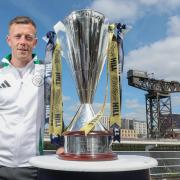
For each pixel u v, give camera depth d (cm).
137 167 177
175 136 4862
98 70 227
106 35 231
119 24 232
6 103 258
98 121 208
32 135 256
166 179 838
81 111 219
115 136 221
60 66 236
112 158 198
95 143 199
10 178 256
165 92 5078
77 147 200
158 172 827
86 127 201
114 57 227
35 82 261
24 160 255
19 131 253
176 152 867
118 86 224
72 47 229
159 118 4953
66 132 209
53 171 179
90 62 224
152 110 5022
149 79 5069
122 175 176
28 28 254
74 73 227
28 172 255
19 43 253
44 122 254
